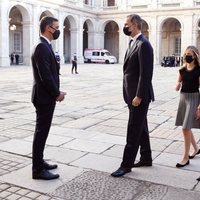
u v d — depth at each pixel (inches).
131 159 204.2
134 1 1985.7
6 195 175.8
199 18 1819.6
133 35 201.3
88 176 201.3
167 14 1895.9
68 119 360.8
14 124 332.5
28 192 179.6
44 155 238.2
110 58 1956.2
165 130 315.0
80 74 1073.5
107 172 208.1
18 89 633.0
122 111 414.6
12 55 1663.4
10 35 1710.1
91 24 2066.9
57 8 1722.4
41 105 191.3
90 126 328.5
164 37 2039.9
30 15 1541.6
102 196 175.2
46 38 192.2
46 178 195.0
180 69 220.1
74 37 1919.3
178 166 217.5
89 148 256.1
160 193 179.2
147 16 1947.6
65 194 177.6
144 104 198.1
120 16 2025.1
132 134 201.9
